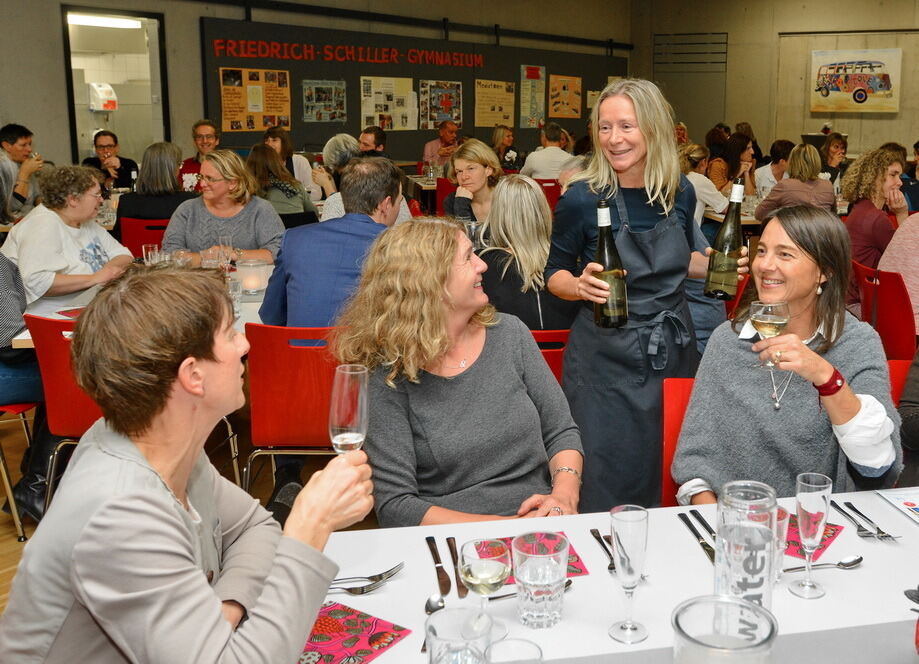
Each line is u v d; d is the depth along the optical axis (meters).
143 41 9.67
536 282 2.86
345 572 1.44
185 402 1.18
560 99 13.70
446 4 11.91
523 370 2.09
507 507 1.97
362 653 1.23
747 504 1.28
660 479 2.56
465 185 4.89
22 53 8.09
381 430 1.92
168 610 1.08
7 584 2.81
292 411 2.73
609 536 1.56
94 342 1.14
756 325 1.78
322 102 10.55
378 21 11.03
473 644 0.94
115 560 1.06
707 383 1.99
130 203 5.18
